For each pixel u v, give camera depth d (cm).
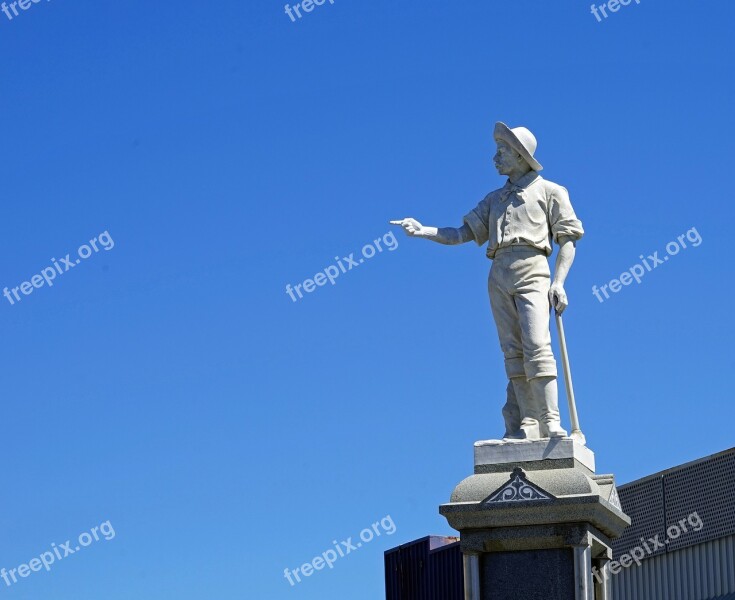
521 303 2831
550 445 2758
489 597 2738
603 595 2814
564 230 2855
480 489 2752
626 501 4784
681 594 4547
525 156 2878
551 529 2712
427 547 5397
